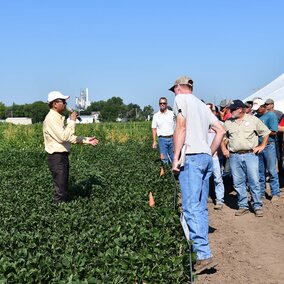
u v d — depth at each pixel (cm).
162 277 574
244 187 1030
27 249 641
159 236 684
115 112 14450
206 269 685
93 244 656
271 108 1143
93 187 1102
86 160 1855
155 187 1120
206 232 678
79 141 952
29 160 1781
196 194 677
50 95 936
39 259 583
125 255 598
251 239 852
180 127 671
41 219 797
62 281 530
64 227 754
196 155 678
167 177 1246
